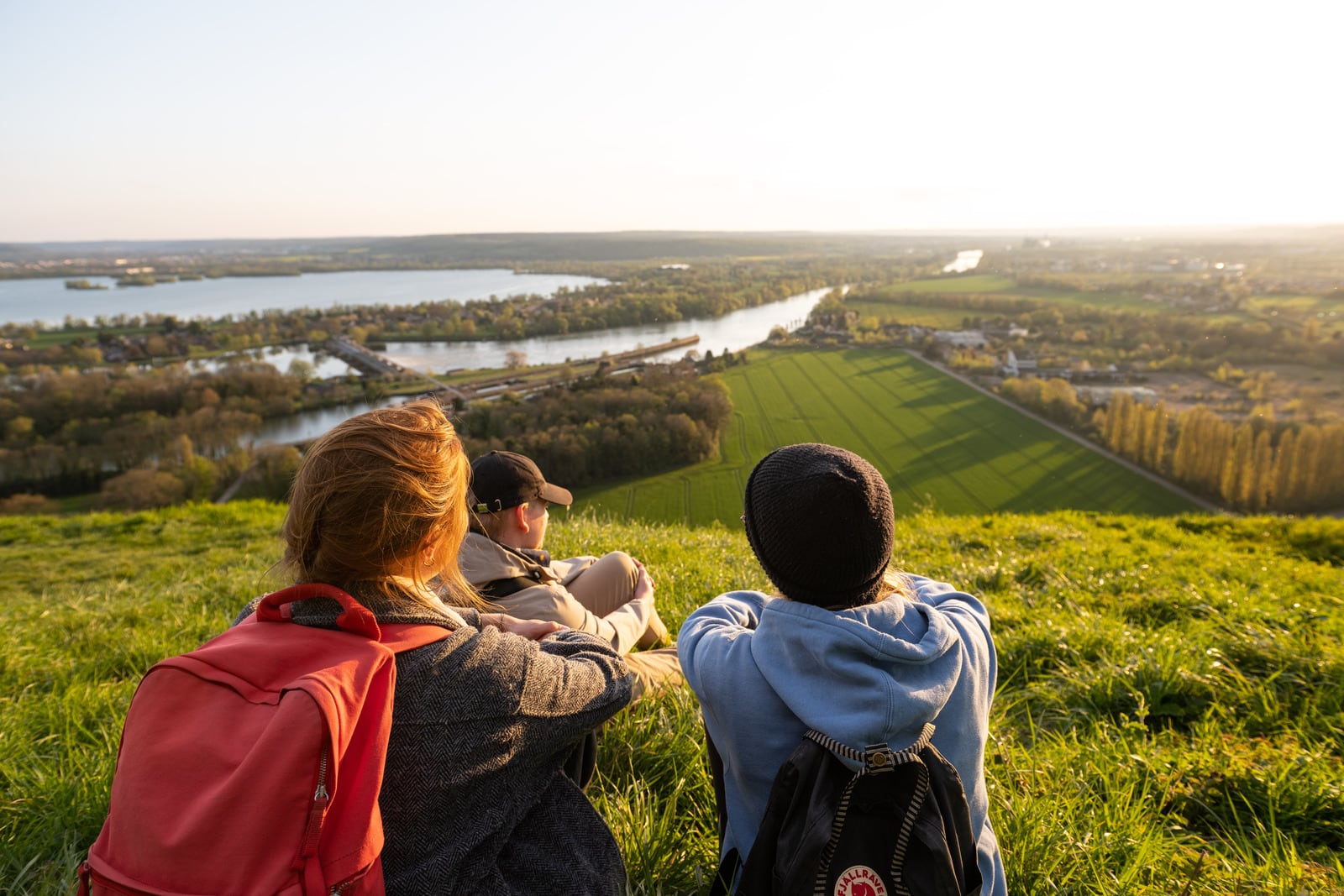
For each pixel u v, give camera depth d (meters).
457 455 1.55
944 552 7.96
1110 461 69.75
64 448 65.00
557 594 2.52
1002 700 3.58
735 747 1.56
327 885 1.10
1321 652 3.98
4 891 2.24
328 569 1.42
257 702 1.17
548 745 1.55
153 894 1.07
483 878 1.43
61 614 5.89
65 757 2.95
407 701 1.34
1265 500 58.81
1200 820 2.74
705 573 5.82
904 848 1.31
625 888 1.73
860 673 1.39
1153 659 3.78
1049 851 2.29
